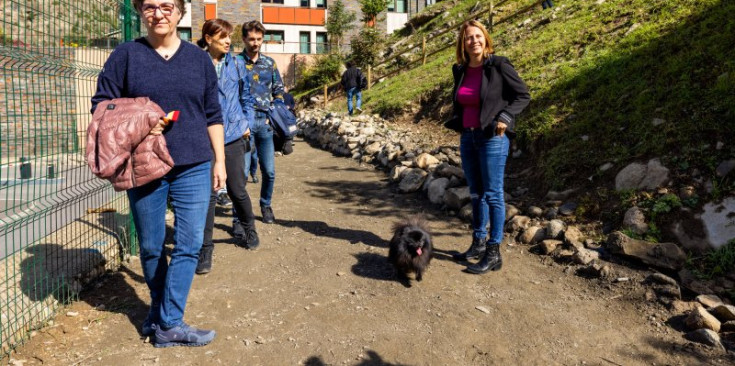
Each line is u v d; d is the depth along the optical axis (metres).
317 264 4.52
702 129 4.78
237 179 4.62
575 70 7.84
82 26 3.96
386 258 4.66
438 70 14.20
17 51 3.33
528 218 5.18
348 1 33.12
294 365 2.90
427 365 2.91
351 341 3.18
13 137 3.54
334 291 3.94
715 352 2.92
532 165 6.46
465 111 4.28
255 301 3.74
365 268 4.42
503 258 4.57
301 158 10.59
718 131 4.66
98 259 4.13
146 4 2.62
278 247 4.97
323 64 26.75
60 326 3.27
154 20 2.65
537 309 3.58
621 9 9.95
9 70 3.32
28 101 3.58
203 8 31.48
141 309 3.56
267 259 4.64
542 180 5.90
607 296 3.72
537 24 12.56
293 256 4.72
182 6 2.82
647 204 4.46
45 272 3.79
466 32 4.08
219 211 6.33
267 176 5.63
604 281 3.92
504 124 3.94
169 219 5.66
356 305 3.69
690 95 5.32
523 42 11.50
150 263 3.01
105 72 2.71
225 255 4.73
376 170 8.64
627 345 3.08
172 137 2.80
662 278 3.70
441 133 9.85
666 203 4.32
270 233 5.42
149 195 2.85
